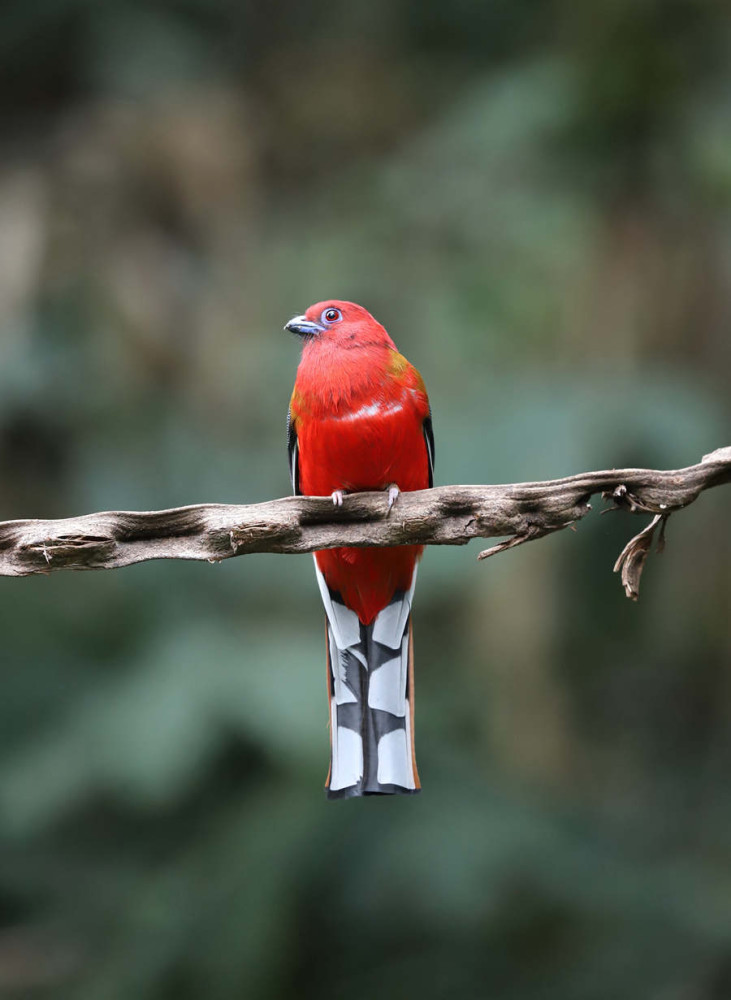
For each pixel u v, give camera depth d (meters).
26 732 12.45
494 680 13.09
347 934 12.29
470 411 13.18
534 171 14.45
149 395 14.23
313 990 12.02
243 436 14.05
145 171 15.05
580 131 13.79
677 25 13.53
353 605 8.34
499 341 14.09
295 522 6.77
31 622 13.18
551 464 12.42
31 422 13.77
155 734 11.59
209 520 6.68
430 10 17.17
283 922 11.79
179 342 14.44
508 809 12.61
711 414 12.80
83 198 14.79
